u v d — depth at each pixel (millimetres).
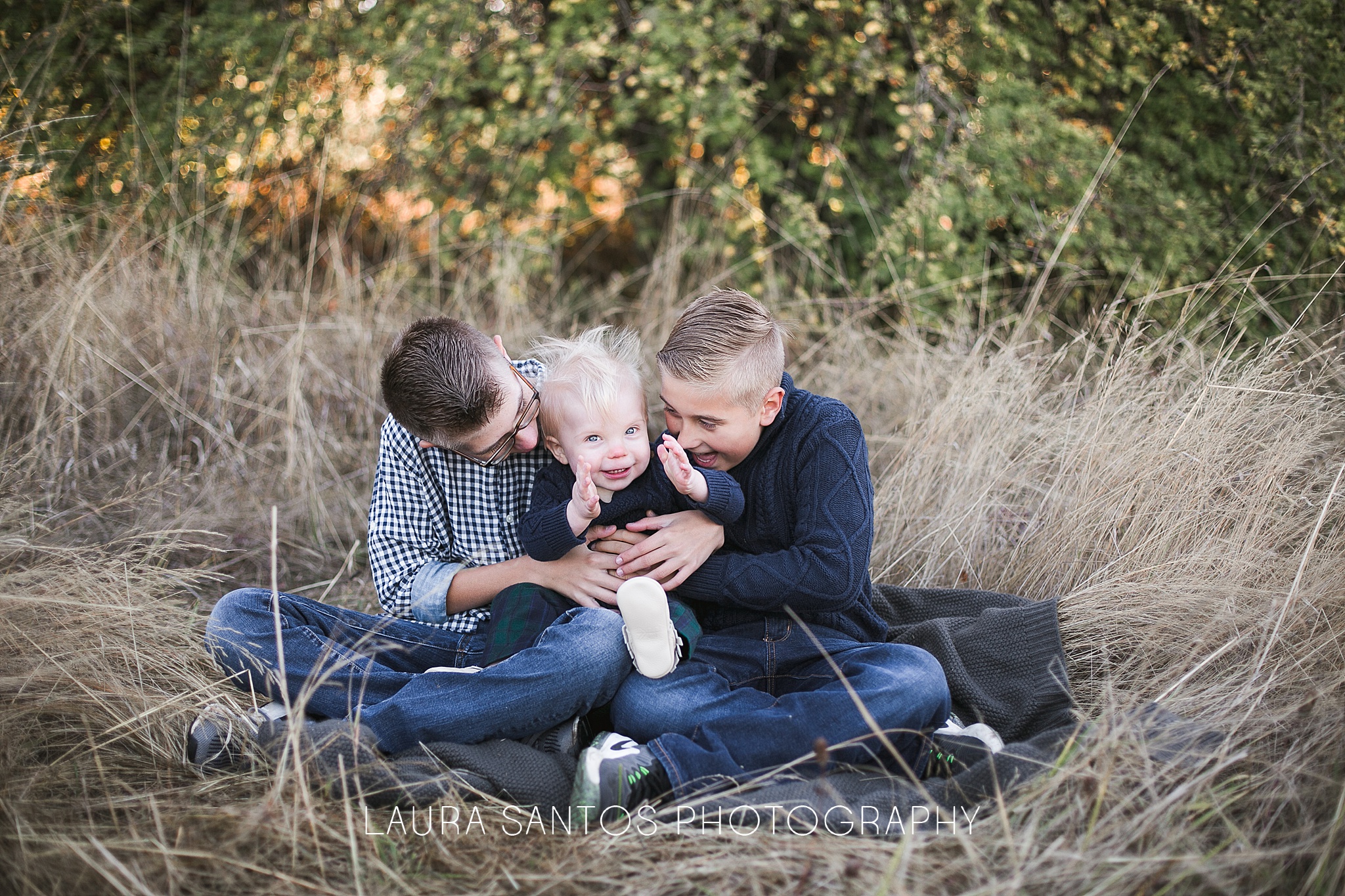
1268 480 2502
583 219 4867
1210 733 1887
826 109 4883
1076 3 4344
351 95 4895
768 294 4516
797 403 2209
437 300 4516
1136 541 2545
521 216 4848
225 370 3799
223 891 1611
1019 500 2955
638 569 2117
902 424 3486
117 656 2197
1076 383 3166
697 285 4652
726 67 4742
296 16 4871
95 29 4574
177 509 3129
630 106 4672
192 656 2270
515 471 2305
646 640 1989
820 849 1646
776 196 4977
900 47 4746
